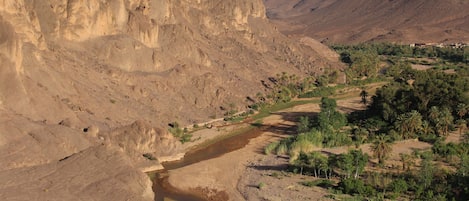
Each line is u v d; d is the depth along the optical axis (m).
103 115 121.62
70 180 86.44
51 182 84.69
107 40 149.50
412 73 180.75
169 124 135.88
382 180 93.75
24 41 120.56
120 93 136.62
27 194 79.19
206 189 96.62
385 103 141.12
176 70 160.12
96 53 145.12
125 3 165.75
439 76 153.00
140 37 160.62
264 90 184.12
